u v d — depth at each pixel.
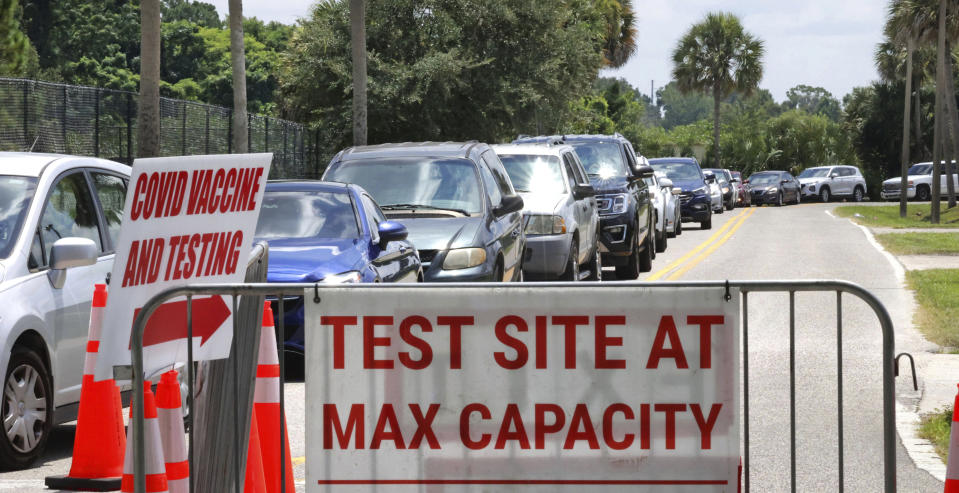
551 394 18.25
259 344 22.30
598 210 75.94
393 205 50.62
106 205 33.62
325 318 18.44
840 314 18.58
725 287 18.17
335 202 43.81
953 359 44.22
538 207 61.38
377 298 18.31
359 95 111.19
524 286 18.12
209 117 121.50
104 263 32.47
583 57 155.75
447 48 145.75
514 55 148.62
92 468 26.69
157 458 18.91
